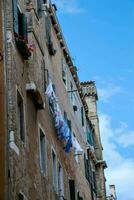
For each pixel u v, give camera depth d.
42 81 23.91
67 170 27.69
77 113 35.69
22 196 17.75
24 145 18.89
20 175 17.78
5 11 18.36
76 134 33.66
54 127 25.31
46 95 24.45
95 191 38.56
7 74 17.66
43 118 23.11
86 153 37.25
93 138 43.88
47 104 24.42
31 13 22.97
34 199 19.41
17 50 19.59
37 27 23.89
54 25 30.77
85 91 46.78
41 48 24.30
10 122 17.39
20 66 19.77
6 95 17.19
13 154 17.19
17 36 19.48
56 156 25.00
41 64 24.02
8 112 17.20
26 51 20.17
